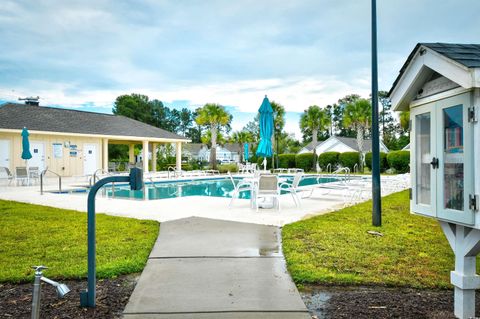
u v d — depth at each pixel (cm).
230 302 327
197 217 751
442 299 332
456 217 266
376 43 632
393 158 2686
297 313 305
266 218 737
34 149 2059
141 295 343
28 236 577
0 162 1923
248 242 535
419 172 318
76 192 1498
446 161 279
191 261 445
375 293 349
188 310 311
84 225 665
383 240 535
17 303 327
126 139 2403
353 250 480
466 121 253
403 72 309
